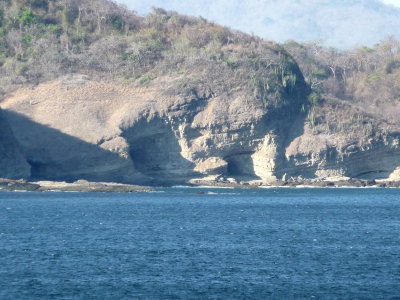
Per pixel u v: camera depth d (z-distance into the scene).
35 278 114.69
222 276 116.38
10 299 103.56
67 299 103.62
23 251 136.38
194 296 105.06
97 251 136.88
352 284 111.69
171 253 134.88
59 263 125.31
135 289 108.56
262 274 117.75
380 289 109.00
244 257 131.25
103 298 104.19
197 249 139.62
